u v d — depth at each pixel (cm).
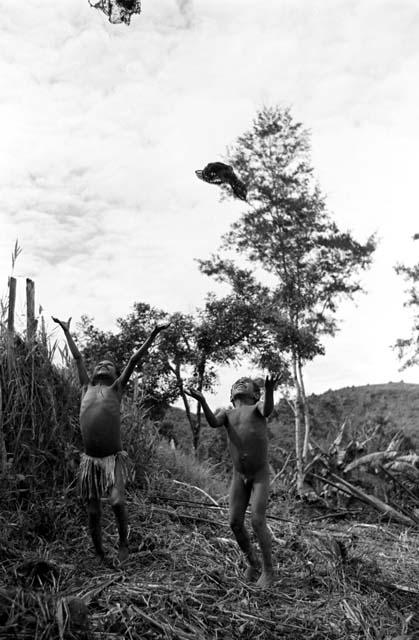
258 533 573
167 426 1897
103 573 550
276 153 2781
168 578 547
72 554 611
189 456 1066
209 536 694
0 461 671
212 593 536
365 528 917
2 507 649
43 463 718
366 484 1143
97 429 581
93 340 2772
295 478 1204
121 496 577
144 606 480
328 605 543
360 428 1622
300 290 2734
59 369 817
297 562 645
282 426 3369
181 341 2723
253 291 2814
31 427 721
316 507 1066
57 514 664
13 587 479
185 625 464
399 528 950
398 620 546
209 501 864
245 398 620
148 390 2591
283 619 511
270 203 2745
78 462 731
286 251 2745
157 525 697
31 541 624
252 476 591
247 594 543
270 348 2642
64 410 757
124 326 2767
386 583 622
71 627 424
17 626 427
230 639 463
